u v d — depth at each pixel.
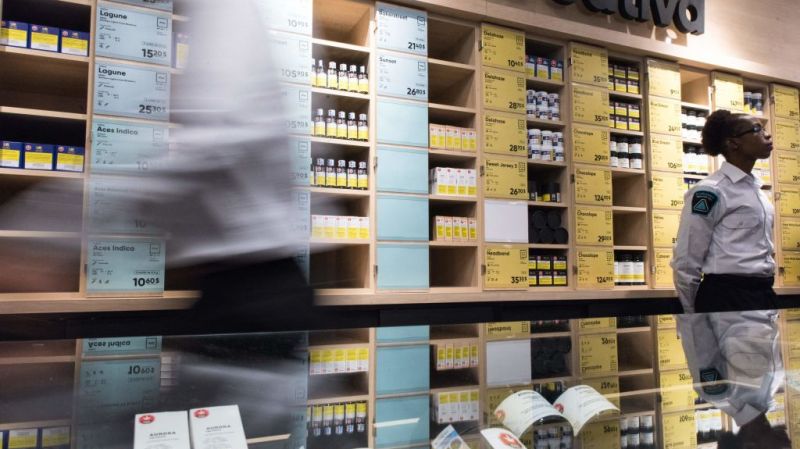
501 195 3.75
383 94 3.46
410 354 0.79
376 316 3.41
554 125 4.08
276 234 1.86
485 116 3.75
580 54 4.12
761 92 5.04
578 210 4.00
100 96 2.74
